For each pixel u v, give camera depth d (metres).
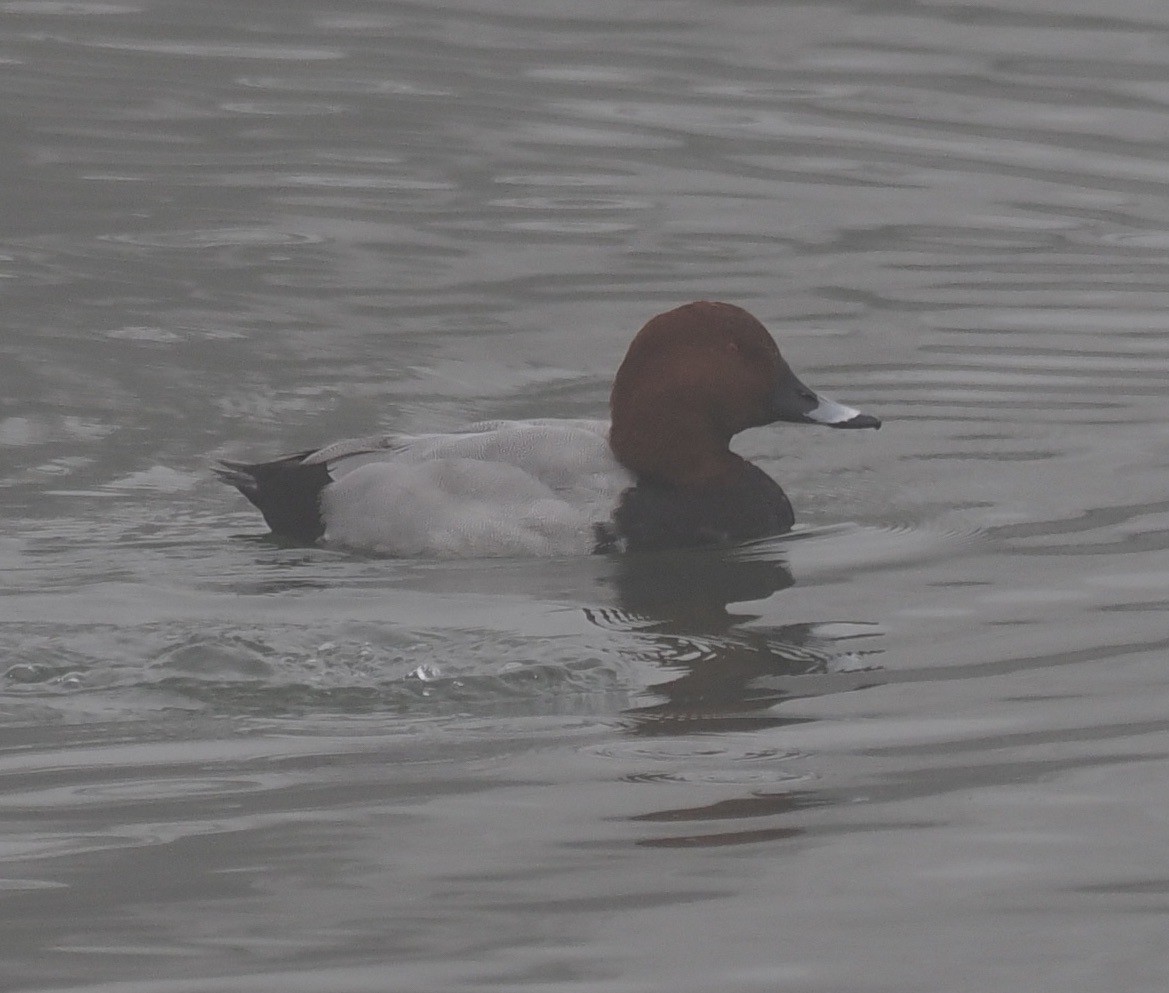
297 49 22.97
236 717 8.82
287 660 9.45
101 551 11.38
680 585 10.80
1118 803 7.84
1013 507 12.16
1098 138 20.17
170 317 15.89
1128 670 9.35
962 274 16.94
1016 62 22.28
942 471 12.90
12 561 11.14
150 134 20.23
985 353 15.17
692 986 6.49
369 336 15.61
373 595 10.56
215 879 7.23
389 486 11.60
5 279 16.58
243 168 19.38
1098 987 6.46
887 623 10.16
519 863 7.36
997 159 19.70
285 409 14.27
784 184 19.08
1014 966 6.60
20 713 8.85
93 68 22.22
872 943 6.76
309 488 11.80
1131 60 22.20
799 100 21.33
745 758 8.34
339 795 7.97
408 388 14.67
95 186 18.84
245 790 8.02
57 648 9.53
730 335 11.84
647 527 11.53
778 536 11.75
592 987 6.49
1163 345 15.29
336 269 17.00
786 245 17.62
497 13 24.27
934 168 19.47
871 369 14.88
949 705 8.95
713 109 21.11
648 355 11.84
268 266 17.03
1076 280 16.75
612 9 24.34
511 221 18.14
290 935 6.82
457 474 11.61
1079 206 18.53
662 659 9.59
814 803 7.87
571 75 22.16
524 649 9.64
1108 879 7.20
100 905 7.04
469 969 6.60
